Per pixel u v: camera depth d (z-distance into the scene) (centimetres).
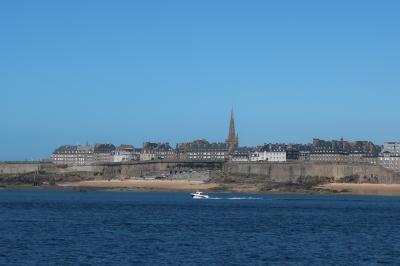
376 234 19212
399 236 18700
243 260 13712
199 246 15750
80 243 16012
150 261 13438
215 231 19450
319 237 18150
